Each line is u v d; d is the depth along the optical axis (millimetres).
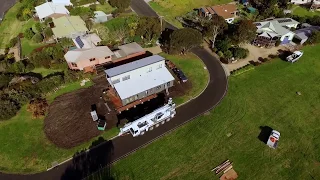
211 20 76125
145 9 90750
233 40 72750
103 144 47125
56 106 53938
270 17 87312
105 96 56344
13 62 66125
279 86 60312
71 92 57344
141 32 73312
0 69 62375
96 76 61594
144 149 46438
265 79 62250
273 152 46219
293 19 85312
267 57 69562
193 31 65875
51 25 78000
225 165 43938
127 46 68375
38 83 56531
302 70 65312
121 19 82812
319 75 63938
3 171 43156
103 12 84250
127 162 44375
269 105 55438
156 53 70375
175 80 61219
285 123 51562
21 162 44375
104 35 74312
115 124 50469
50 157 44906
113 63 64438
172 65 64875
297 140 48438
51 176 42312
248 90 59062
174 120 51969
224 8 87562
